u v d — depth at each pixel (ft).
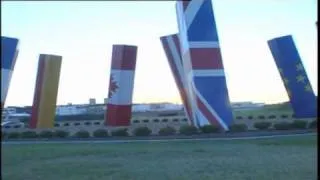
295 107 107.45
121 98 110.32
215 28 95.50
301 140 72.64
